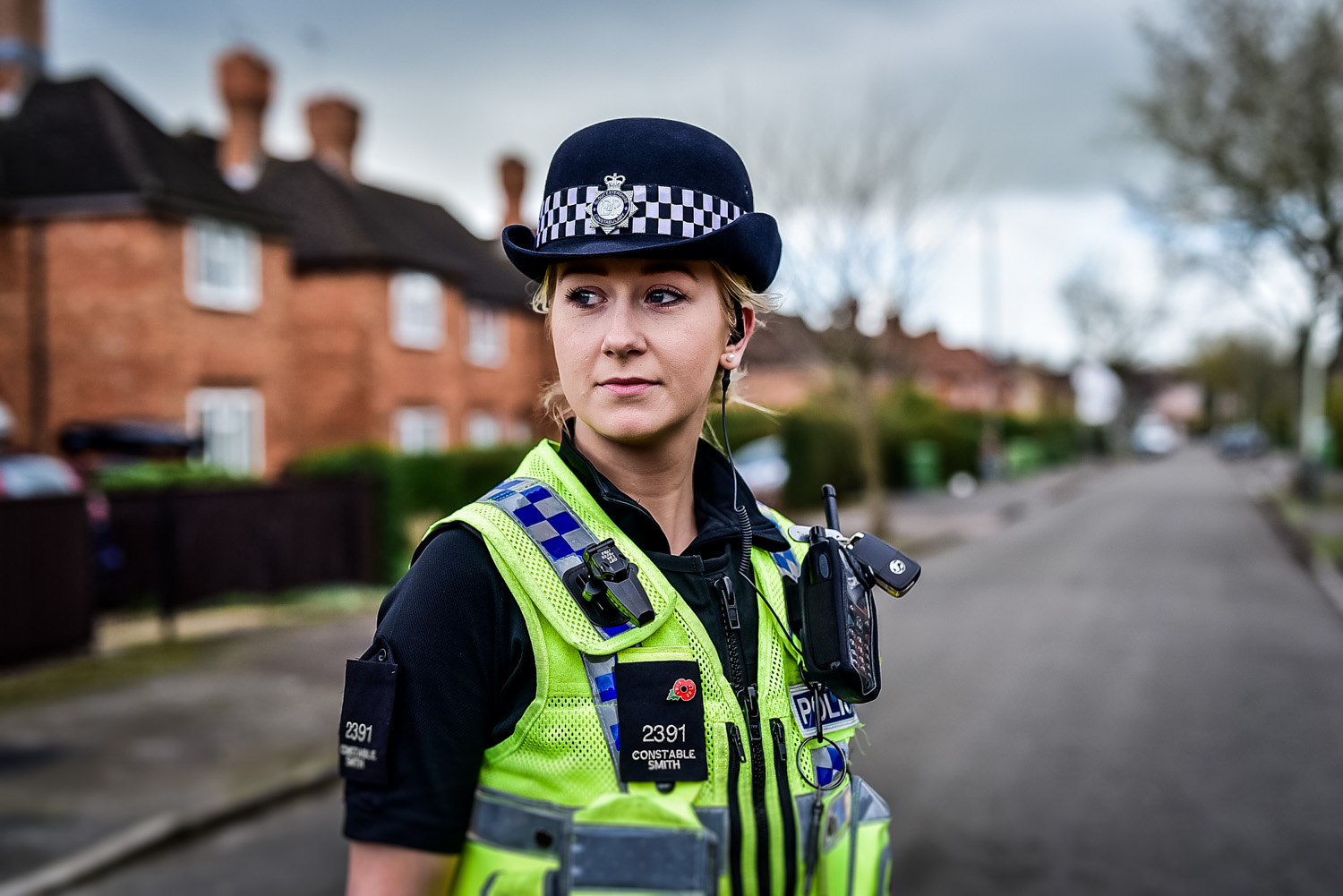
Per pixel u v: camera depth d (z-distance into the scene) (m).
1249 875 4.34
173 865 4.70
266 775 5.78
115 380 15.63
